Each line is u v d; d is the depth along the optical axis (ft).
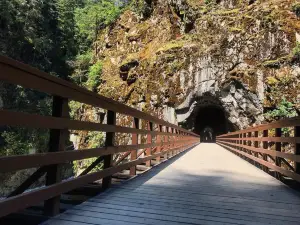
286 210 12.32
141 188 16.10
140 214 11.00
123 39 131.44
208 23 99.66
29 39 100.48
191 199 13.84
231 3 101.86
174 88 99.09
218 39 94.22
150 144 24.50
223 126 146.82
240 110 88.94
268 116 78.59
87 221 9.87
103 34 144.56
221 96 92.84
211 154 46.06
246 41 87.92
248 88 83.71
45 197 9.31
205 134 172.55
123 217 10.53
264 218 11.06
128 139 96.84
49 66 120.26
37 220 9.84
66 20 137.08
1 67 7.11
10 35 93.30
